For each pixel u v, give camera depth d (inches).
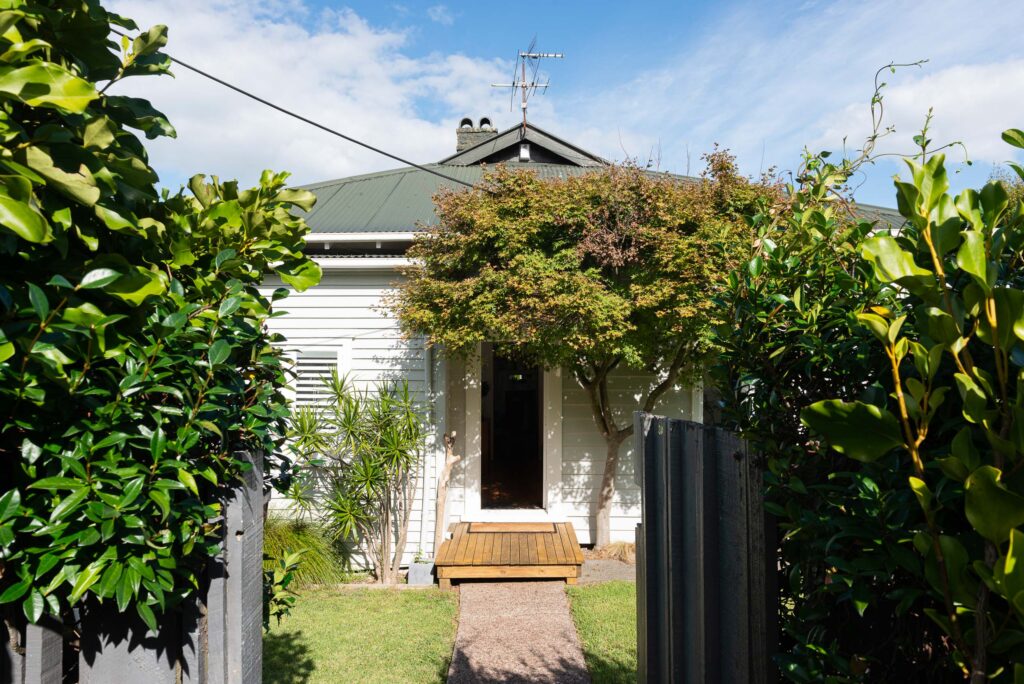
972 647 35.0
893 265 37.0
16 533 51.6
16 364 49.9
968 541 36.7
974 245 32.8
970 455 33.1
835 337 57.9
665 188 234.4
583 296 219.3
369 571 278.2
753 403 67.7
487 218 228.5
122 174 59.7
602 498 290.5
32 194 45.3
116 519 53.5
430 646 193.9
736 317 66.4
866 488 43.3
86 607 64.1
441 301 233.6
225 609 70.9
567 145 430.3
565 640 199.3
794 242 68.6
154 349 59.0
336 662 182.4
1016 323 31.3
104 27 59.0
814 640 55.1
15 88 44.4
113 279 53.0
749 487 68.2
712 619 78.3
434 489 286.2
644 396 303.4
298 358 286.5
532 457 430.0
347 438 260.7
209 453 67.5
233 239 82.4
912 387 36.8
